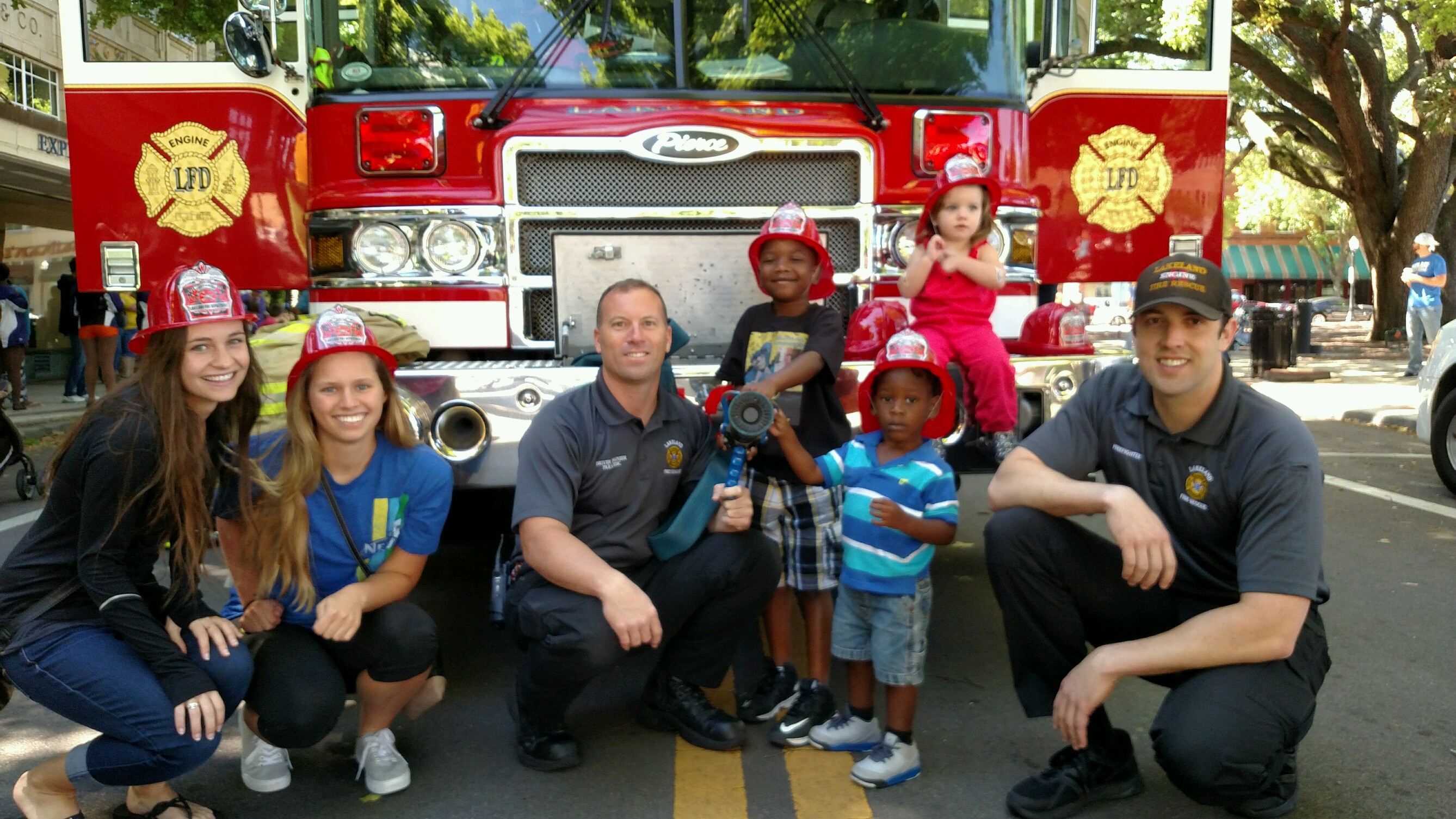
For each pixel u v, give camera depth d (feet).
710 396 11.39
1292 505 8.49
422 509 10.16
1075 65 15.56
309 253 13.79
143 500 8.52
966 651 13.96
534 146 13.28
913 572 10.01
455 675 13.32
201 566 8.97
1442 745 10.99
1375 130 66.28
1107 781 9.77
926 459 10.18
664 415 10.74
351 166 13.70
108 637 8.68
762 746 11.16
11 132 45.57
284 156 14.70
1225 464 8.89
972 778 10.30
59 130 49.47
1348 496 23.98
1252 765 8.49
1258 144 73.61
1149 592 9.64
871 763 10.16
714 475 10.69
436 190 13.51
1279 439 8.66
